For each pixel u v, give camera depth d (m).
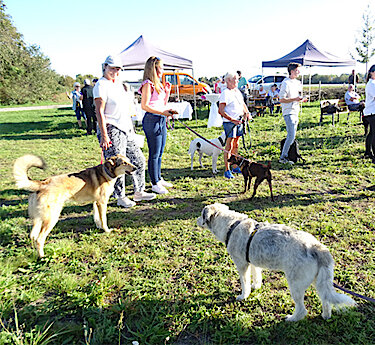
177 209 5.14
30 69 50.12
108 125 4.71
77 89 14.12
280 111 17.45
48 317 2.71
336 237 3.93
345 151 7.98
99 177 4.22
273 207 4.99
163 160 8.38
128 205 5.28
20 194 6.15
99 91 4.43
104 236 4.23
